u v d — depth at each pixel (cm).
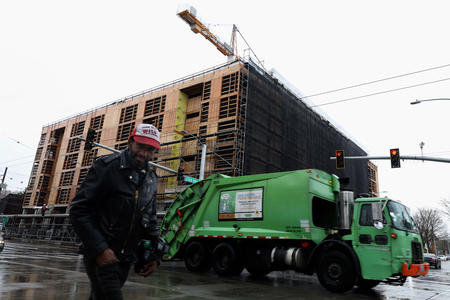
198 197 1202
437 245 9006
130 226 215
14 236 4775
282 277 1142
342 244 838
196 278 927
